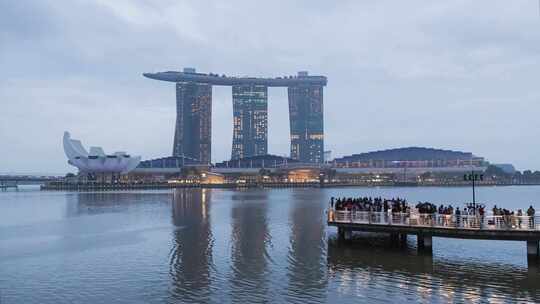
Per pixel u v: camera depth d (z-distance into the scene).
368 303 30.45
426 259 43.41
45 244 54.53
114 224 74.75
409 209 49.38
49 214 95.81
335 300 31.20
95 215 92.38
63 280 37.06
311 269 39.84
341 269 39.75
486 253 46.22
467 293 32.50
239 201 144.12
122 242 55.53
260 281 36.12
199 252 48.25
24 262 44.06
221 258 44.97
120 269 40.66
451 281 35.62
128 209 108.62
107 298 32.25
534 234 40.00
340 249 48.75
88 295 33.00
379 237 55.69
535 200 165.12
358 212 50.22
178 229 67.38
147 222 77.44
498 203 144.12
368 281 35.84
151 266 41.72
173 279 36.97
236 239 56.81
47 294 33.34
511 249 48.41
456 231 42.72
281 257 45.09
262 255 46.25
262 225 71.69
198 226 70.94
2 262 44.16
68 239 58.34
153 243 54.44
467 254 45.75
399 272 38.53
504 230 40.91
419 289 33.59
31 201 150.25
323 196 188.88
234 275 38.06
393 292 32.91
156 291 33.75
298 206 118.19
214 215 90.50
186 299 31.80
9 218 87.06
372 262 42.34
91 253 48.41
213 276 37.81
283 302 30.89
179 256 46.22
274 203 132.50
